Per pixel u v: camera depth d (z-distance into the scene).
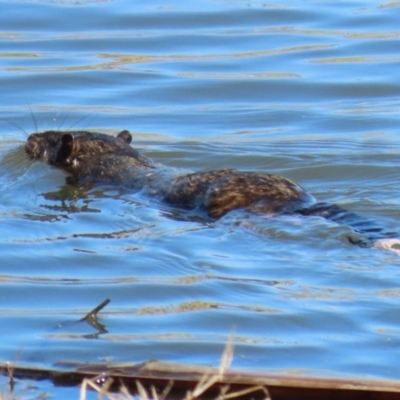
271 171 41.25
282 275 28.98
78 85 52.94
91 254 30.92
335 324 25.67
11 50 57.28
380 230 31.92
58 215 34.94
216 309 26.70
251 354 23.97
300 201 34.22
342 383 20.19
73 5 64.44
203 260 30.12
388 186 38.84
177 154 43.31
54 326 25.70
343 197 37.41
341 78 53.69
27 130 46.72
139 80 53.53
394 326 25.47
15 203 36.50
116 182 38.59
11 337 24.98
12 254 30.97
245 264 29.80
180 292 27.95
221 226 32.81
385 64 55.44
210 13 63.34
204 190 35.03
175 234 32.34
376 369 23.05
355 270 29.08
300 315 26.20
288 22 62.00
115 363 22.83
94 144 40.50
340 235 31.36
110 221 34.12
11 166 41.31
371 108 49.75
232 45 58.28
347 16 62.78
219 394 20.56
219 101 51.00
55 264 30.22
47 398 21.05
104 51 57.50
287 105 50.41
